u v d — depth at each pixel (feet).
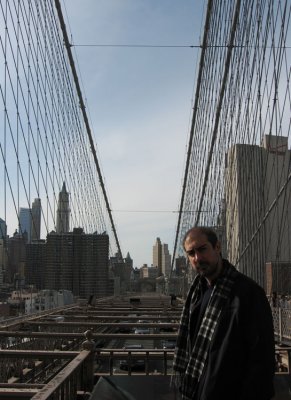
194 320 9.32
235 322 8.37
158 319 45.47
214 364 8.31
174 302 70.03
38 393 10.94
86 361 17.21
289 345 26.45
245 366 8.23
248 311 8.39
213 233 9.32
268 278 41.65
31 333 24.79
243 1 50.96
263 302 8.47
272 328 8.38
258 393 7.88
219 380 8.20
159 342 51.29
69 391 13.47
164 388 15.60
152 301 103.50
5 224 39.65
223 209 62.49
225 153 62.80
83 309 61.05
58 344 34.63
